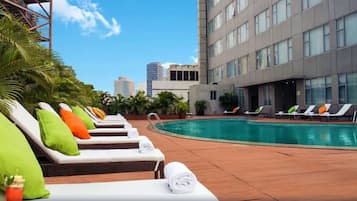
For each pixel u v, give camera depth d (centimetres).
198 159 550
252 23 2517
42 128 317
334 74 1639
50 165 302
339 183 381
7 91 396
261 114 2348
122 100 2241
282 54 2114
